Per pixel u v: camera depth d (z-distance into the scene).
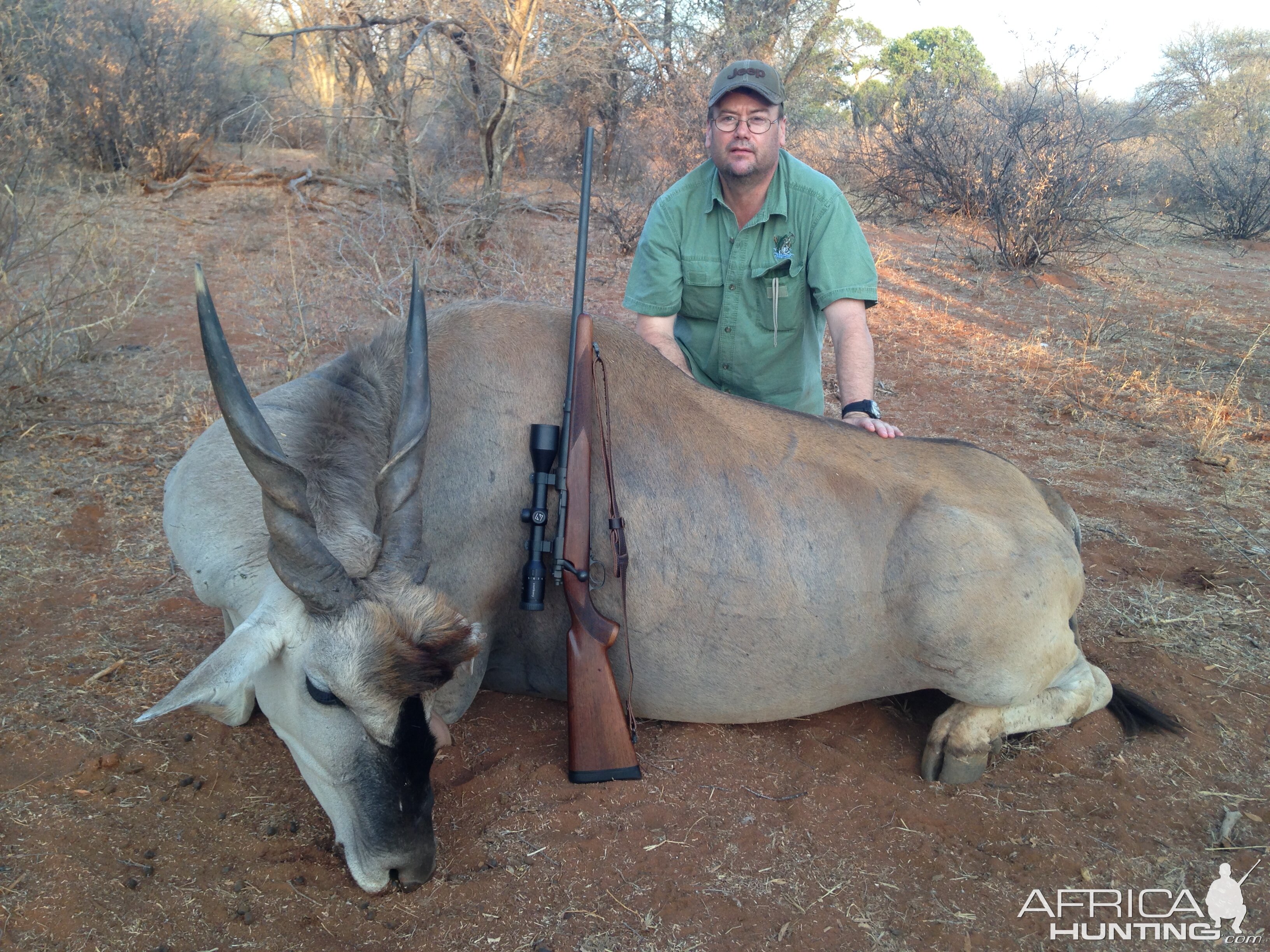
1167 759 3.42
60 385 5.98
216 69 13.72
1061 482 5.64
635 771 3.10
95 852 2.67
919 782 3.29
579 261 3.25
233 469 2.85
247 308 7.86
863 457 3.34
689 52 14.64
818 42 15.86
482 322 3.26
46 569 4.04
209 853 2.73
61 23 12.43
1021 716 3.35
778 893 2.77
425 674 2.27
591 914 2.64
